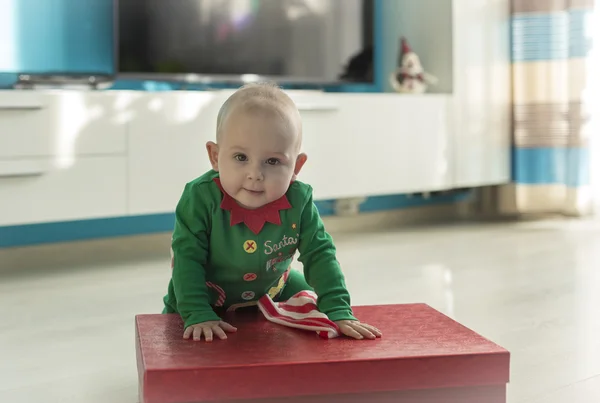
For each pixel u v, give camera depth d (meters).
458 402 1.05
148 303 2.03
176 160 2.70
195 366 0.97
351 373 1.00
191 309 1.13
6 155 2.37
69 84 2.72
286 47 3.28
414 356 1.02
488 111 3.64
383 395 1.03
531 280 2.30
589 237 3.12
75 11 2.90
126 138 2.59
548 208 3.66
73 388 1.34
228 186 1.12
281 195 1.13
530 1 3.58
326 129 3.11
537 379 1.39
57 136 2.45
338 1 3.44
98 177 2.54
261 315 1.24
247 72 3.17
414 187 3.41
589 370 1.44
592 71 3.54
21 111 2.38
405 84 3.53
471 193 3.97
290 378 0.99
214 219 1.16
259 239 1.18
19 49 2.78
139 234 3.04
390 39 3.78
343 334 1.12
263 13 3.20
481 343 1.08
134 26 2.89
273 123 1.08
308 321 1.13
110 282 2.32
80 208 2.52
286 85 3.43
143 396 0.97
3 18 2.73
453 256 2.72
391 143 3.32
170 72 2.98
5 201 2.38
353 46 3.50
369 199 3.68
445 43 3.56
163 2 2.95
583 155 3.54
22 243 2.74
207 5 3.05
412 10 3.67
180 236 1.17
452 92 3.54
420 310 1.26
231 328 1.13
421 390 1.04
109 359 1.52
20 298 2.10
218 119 1.15
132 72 2.90
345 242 3.08
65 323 1.81
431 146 3.45
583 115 3.52
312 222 1.21
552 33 3.55
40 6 2.82
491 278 2.33
